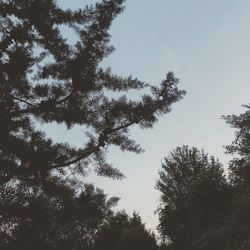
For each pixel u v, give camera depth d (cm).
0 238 662
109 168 881
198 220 2431
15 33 880
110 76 958
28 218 683
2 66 849
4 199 677
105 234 2619
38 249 684
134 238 2927
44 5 880
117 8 976
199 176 2775
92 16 969
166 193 3133
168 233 2995
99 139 872
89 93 929
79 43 981
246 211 1962
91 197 778
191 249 2234
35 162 738
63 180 802
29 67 938
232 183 2450
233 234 1880
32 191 750
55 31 935
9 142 743
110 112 883
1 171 716
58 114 904
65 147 837
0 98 880
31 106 900
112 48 998
